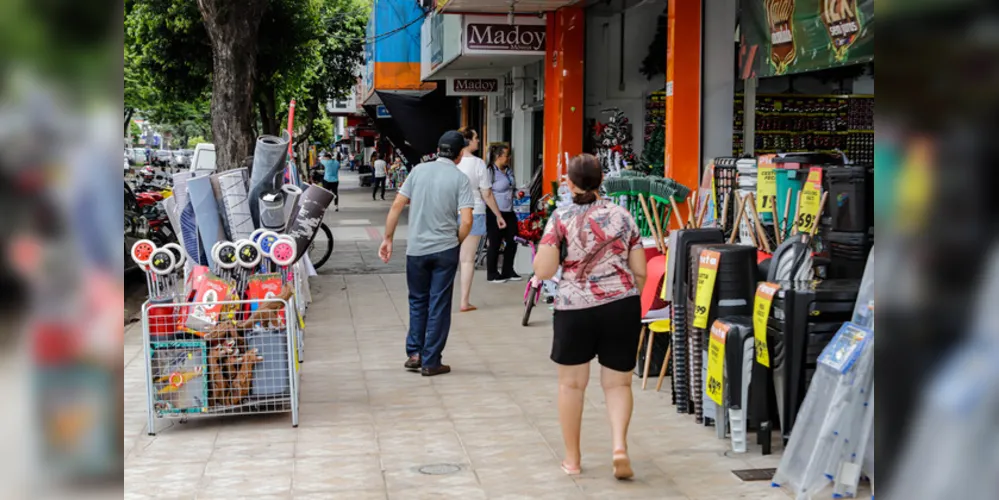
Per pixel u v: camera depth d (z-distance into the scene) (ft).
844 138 34.19
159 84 74.79
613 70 44.06
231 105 38.96
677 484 15.89
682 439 18.49
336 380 24.09
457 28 48.57
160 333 19.44
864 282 15.23
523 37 46.19
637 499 15.21
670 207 25.96
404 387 23.30
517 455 17.76
